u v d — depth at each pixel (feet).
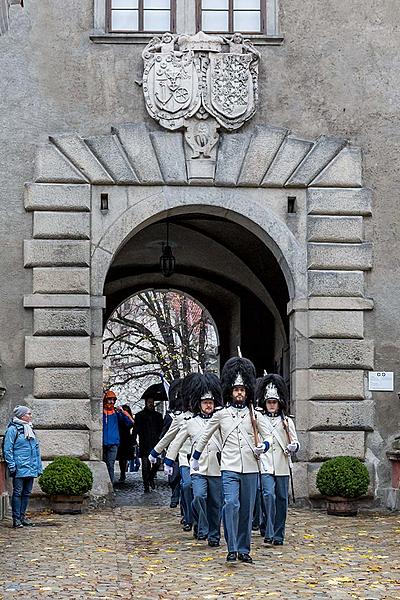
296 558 38.88
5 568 37.22
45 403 55.52
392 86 58.80
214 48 57.62
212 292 87.81
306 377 56.95
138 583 34.19
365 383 56.90
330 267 57.47
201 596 31.86
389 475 56.39
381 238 57.88
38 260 56.39
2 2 51.67
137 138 57.47
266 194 58.08
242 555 38.14
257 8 59.11
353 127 58.39
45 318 56.03
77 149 57.21
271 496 41.88
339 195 57.77
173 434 47.67
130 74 58.03
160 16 58.85
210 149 57.47
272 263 74.33
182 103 57.31
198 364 112.16
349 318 57.16
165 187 57.62
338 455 56.18
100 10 58.39
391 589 32.76
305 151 57.98
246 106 57.52
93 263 56.85
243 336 83.35
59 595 32.12
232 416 38.63
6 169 57.06
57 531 47.32
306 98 58.39
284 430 42.83
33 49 57.88
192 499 45.50
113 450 67.72
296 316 57.26
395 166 58.34
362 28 58.95
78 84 57.82
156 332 134.41
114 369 134.10
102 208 57.26
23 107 57.52
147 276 86.02
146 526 49.29
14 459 49.65
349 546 42.09
